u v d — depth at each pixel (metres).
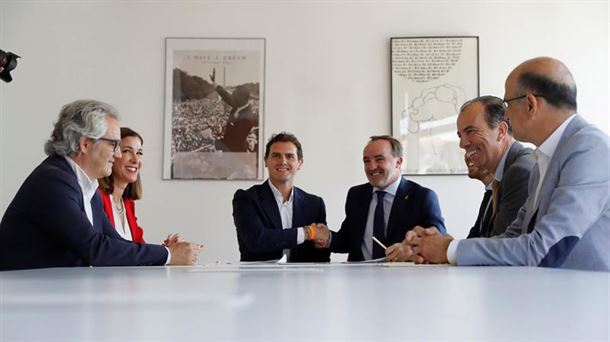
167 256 1.74
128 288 0.67
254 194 2.61
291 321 0.42
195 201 3.49
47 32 3.57
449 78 3.48
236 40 3.55
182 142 3.52
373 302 0.53
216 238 3.47
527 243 1.22
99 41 3.56
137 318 0.43
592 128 1.35
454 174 3.44
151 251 1.70
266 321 0.42
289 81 3.54
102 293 0.61
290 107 3.53
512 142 1.98
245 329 0.39
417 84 3.49
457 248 1.28
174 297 0.56
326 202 3.47
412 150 3.46
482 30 3.52
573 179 1.26
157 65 3.56
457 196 3.43
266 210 2.57
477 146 2.00
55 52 3.56
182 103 3.53
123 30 3.57
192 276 0.94
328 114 3.52
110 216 2.40
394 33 3.54
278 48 3.55
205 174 3.50
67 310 0.47
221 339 0.36
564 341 0.35
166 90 3.54
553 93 1.42
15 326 0.40
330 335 0.37
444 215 3.43
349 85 3.53
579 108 3.47
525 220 1.47
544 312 0.46
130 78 3.55
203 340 0.36
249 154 3.51
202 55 3.55
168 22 3.56
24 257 1.57
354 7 3.55
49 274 1.03
